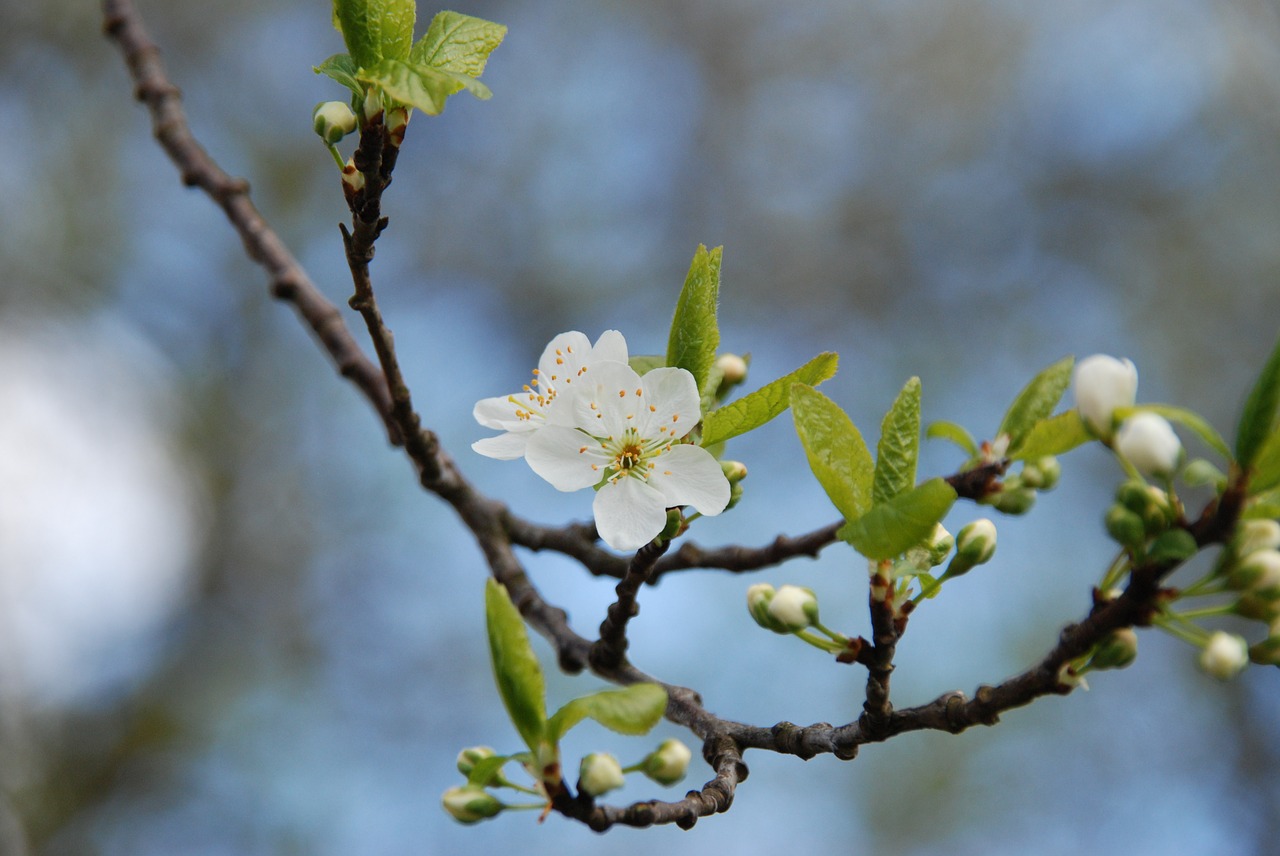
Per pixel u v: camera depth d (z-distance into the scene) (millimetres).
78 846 1132
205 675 1251
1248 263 1407
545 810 502
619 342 536
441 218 1463
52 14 1334
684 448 517
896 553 503
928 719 513
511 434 530
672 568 580
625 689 499
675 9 1567
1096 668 503
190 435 1358
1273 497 495
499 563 580
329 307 604
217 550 1320
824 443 510
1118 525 495
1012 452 535
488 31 519
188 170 611
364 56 516
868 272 1467
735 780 519
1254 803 1183
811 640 517
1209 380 1369
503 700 502
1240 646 495
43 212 1320
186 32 1418
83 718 1200
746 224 1505
